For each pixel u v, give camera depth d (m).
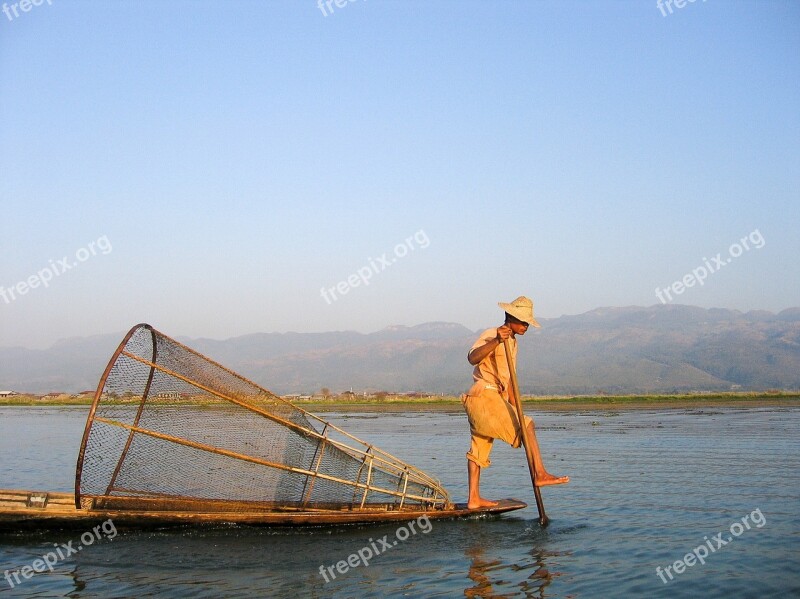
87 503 9.45
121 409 9.63
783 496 11.80
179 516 9.38
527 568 8.00
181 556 8.55
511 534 9.58
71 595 7.24
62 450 20.61
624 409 51.88
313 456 10.45
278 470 10.24
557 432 28.38
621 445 21.77
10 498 9.59
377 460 10.98
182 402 9.96
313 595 7.21
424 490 11.19
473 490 10.70
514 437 10.52
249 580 7.69
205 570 8.03
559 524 10.12
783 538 8.96
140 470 9.72
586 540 9.16
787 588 7.11
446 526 10.09
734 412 44.47
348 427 33.53
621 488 13.02
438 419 42.16
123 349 9.38
